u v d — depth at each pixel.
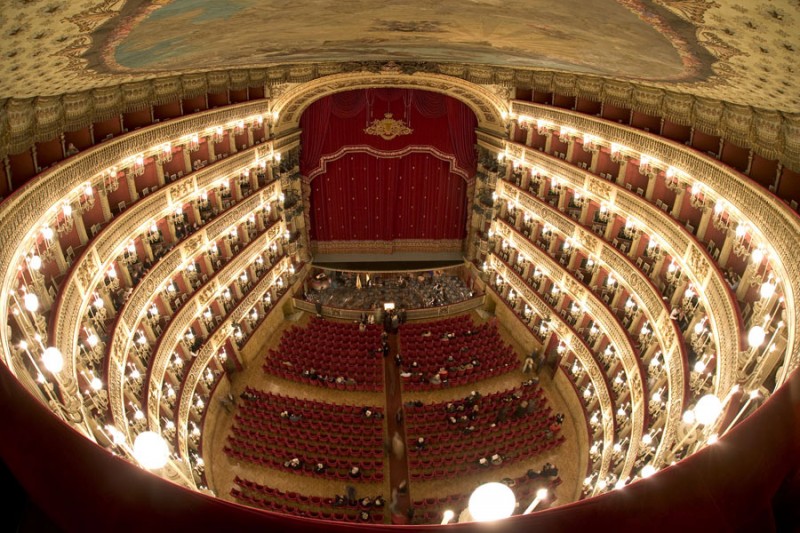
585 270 22.94
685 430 9.27
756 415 3.71
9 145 10.43
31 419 3.58
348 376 25.19
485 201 29.33
